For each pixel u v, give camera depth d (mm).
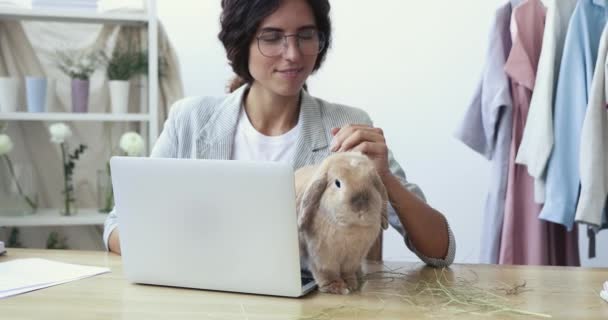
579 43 2049
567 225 2027
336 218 983
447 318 945
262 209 1013
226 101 1632
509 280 1216
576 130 2035
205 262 1081
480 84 2277
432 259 1352
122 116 2562
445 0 2904
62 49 2641
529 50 2191
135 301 1038
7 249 1504
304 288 1065
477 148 2316
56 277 1191
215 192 1037
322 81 3006
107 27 2660
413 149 2988
